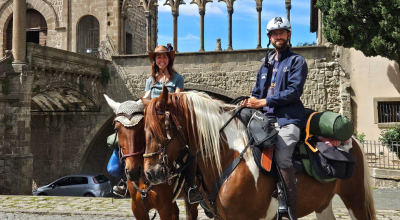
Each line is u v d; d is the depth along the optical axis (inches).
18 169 818.8
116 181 1239.5
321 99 925.2
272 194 137.7
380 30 644.7
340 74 907.4
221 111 145.9
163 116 132.8
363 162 173.5
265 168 133.3
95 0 1163.3
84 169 1148.5
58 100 1072.2
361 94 882.8
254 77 982.4
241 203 134.3
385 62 869.2
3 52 1219.9
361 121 876.0
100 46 1146.7
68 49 1182.3
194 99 141.2
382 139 618.5
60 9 1195.3
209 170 141.2
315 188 148.9
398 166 563.8
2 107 837.8
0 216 353.7
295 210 136.3
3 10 1226.0
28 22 1246.3
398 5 607.8
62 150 1154.7
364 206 170.2
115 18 1141.1
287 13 1019.9
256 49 979.9
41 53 872.9
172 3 1081.4
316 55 933.8
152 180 128.5
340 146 152.6
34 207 394.6
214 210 142.6
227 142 140.3
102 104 1091.9
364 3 647.1
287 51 156.3
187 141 142.2
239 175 134.6
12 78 838.5
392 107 868.0
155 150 129.5
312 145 149.9
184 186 175.0
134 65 1073.5
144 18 1390.3
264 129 137.6
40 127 1189.1
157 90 203.6
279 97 143.1
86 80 1027.9
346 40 697.6
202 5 1059.9
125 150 145.9
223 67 1005.2
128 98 1073.5
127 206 394.6
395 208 385.4
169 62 205.0
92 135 1115.9
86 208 384.2
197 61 1023.6
